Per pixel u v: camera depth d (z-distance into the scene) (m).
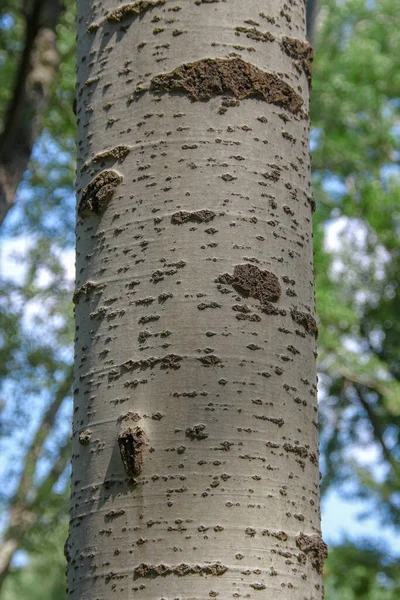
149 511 1.52
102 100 1.71
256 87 1.68
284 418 1.58
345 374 8.81
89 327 1.62
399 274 10.57
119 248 1.63
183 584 1.49
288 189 1.67
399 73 9.94
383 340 11.08
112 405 1.58
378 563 9.89
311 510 1.58
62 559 8.28
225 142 1.65
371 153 10.23
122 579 1.51
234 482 1.53
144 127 1.67
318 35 9.52
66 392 8.21
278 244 1.64
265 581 1.51
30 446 8.09
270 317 1.60
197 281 1.59
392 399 8.98
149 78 1.68
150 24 1.71
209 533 1.51
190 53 1.68
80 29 1.78
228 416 1.55
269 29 1.73
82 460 1.58
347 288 10.58
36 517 7.64
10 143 4.80
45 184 7.79
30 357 7.69
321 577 1.57
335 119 9.26
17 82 4.89
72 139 7.34
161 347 1.57
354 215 9.62
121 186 1.65
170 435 1.54
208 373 1.56
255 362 1.58
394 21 10.55
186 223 1.61
